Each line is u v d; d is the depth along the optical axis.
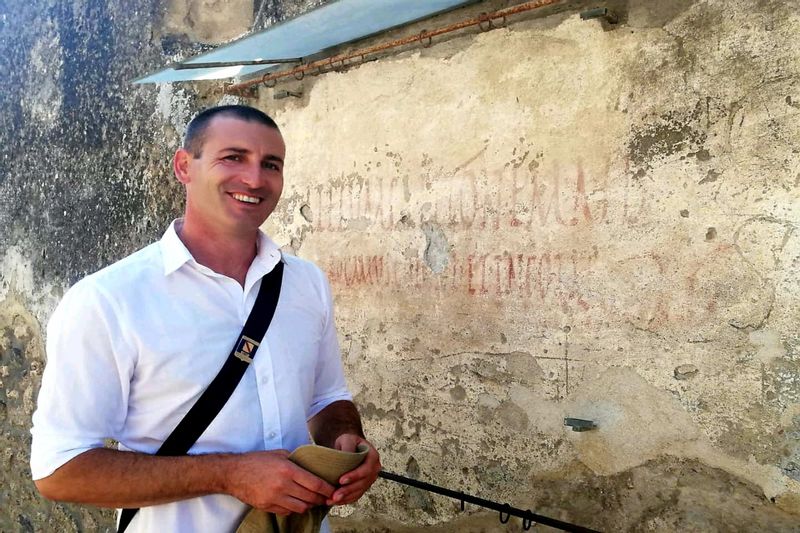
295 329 1.71
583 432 2.29
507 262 2.47
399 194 2.82
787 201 1.88
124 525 1.57
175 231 1.63
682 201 2.07
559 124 2.34
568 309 2.31
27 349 5.07
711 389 2.02
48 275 4.89
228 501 1.55
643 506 2.16
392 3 2.42
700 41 2.04
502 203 2.49
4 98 5.39
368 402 2.95
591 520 2.27
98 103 4.53
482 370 2.55
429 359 2.72
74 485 1.40
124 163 4.30
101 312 1.46
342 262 3.04
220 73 3.37
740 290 1.96
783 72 1.89
